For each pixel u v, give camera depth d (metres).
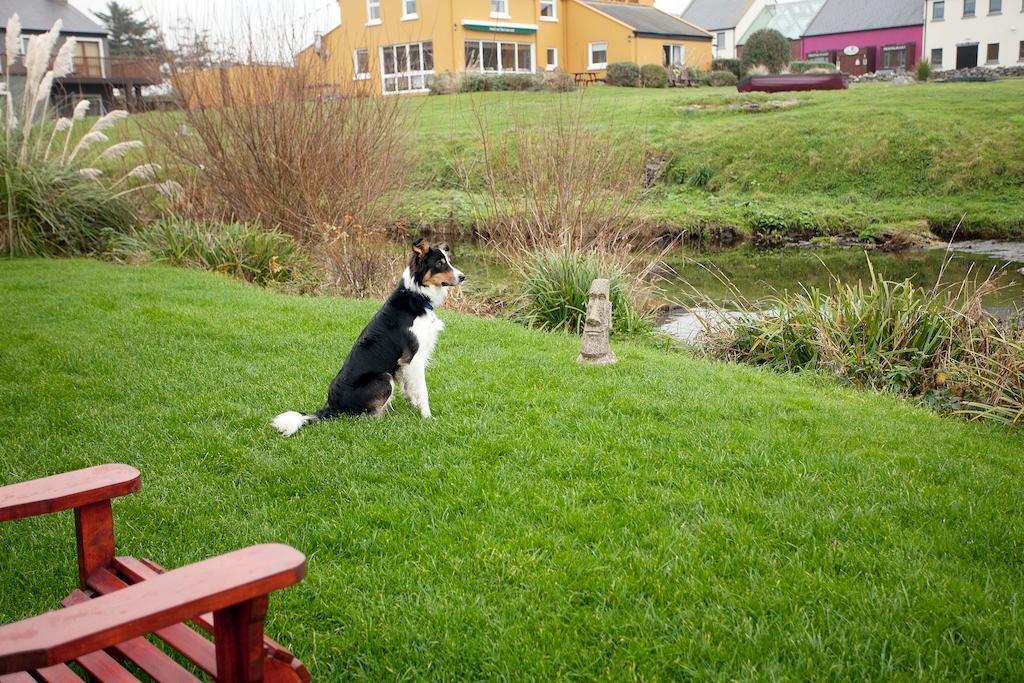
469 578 3.34
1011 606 3.12
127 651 2.27
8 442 4.80
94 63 36.75
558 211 11.25
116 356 6.67
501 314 10.30
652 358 7.44
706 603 3.17
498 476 4.41
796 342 8.33
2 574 3.39
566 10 41.00
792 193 22.25
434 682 2.74
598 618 3.04
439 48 35.19
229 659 2.01
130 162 16.00
